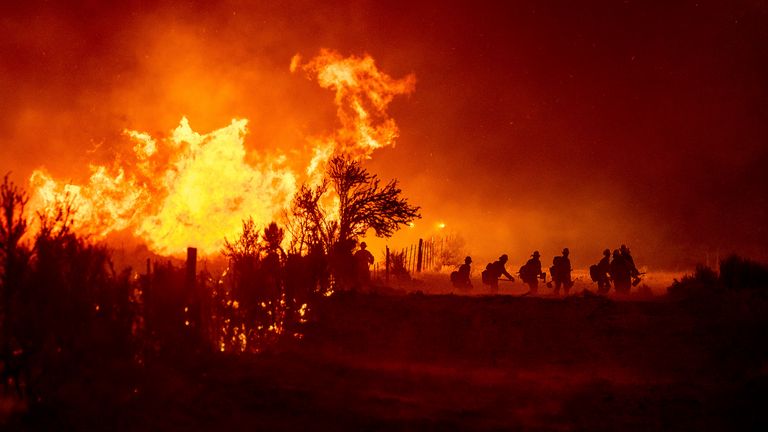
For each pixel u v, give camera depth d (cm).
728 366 1202
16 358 836
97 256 955
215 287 1318
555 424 890
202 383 976
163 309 1062
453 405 965
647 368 1232
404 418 888
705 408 958
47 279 860
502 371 1198
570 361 1288
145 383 904
